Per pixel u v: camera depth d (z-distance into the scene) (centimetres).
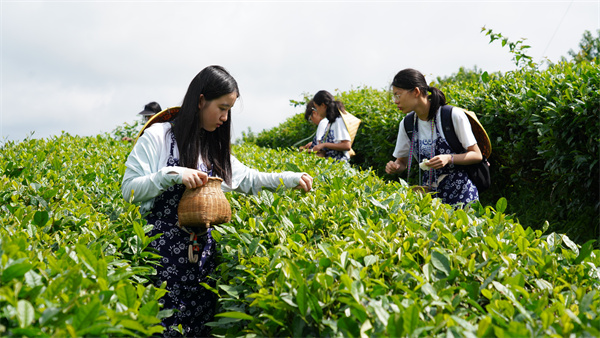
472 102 605
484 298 190
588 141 466
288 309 178
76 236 257
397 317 154
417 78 402
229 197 331
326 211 285
